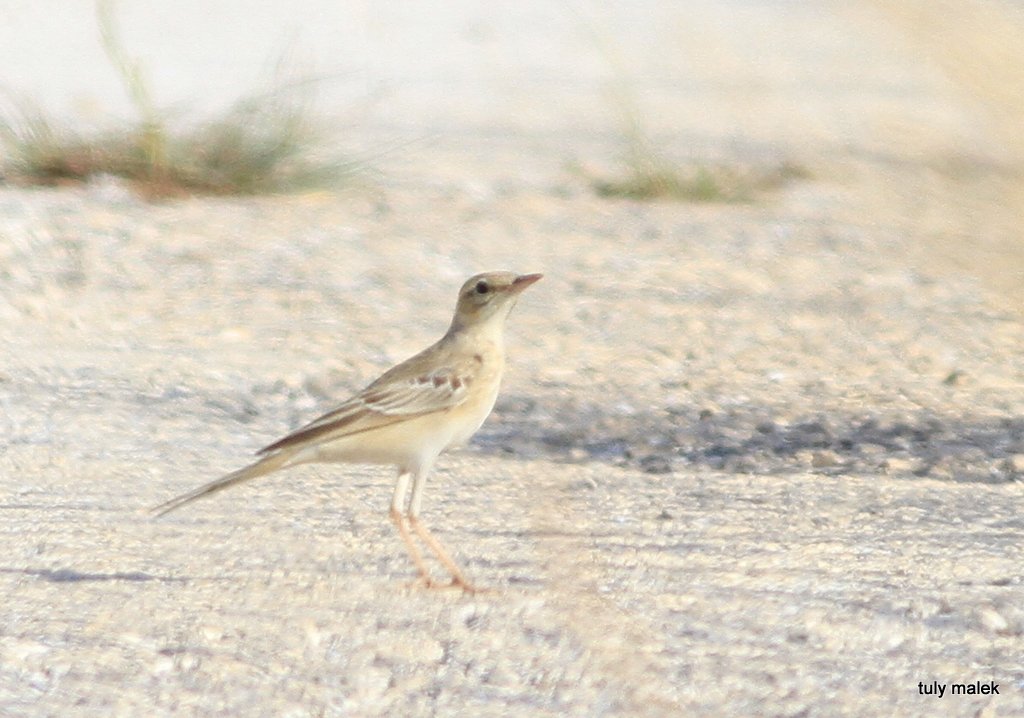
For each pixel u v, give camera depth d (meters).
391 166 25.83
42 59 34.34
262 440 12.35
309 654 7.97
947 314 17.61
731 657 8.04
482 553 9.73
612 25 45.12
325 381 14.13
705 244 21.27
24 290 16.66
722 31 43.84
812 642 8.29
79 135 23.61
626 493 11.14
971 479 11.68
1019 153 28.80
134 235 19.69
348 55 38.09
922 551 9.88
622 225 22.38
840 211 23.91
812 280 19.23
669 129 30.41
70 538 9.80
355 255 19.53
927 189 25.77
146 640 8.10
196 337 15.47
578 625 8.38
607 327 16.67
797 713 7.36
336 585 9.08
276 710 7.27
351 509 10.66
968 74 34.69
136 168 22.52
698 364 15.27
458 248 20.34
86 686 7.48
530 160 27.25
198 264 18.47
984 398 14.16
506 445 12.37
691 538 10.05
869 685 7.73
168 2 44.41
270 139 23.45
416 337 15.93
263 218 21.42
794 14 47.16
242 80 32.72
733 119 31.58
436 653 8.02
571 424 13.02
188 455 11.80
